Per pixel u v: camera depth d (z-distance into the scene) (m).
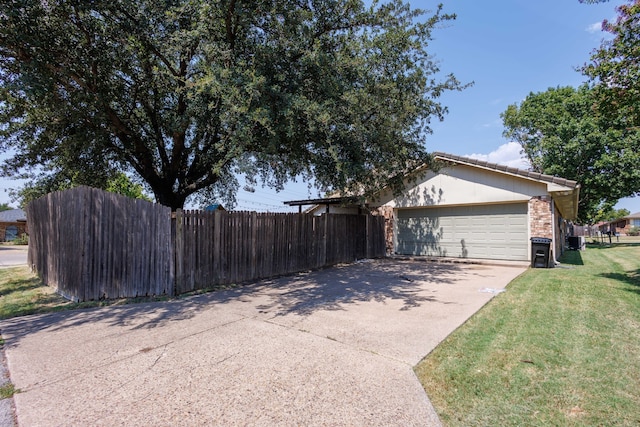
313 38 7.31
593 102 7.50
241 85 6.17
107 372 3.36
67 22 7.27
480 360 3.51
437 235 13.88
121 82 8.86
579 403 2.69
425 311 5.50
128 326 4.89
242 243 8.37
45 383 3.15
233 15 6.76
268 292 7.15
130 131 9.46
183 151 10.84
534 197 11.43
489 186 12.28
